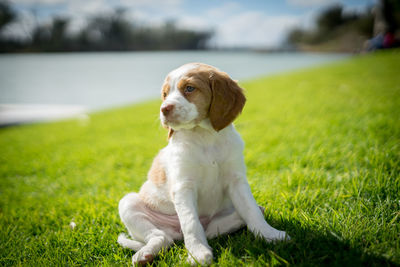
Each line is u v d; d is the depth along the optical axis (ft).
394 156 11.30
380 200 8.55
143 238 8.50
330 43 212.64
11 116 45.88
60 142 25.84
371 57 49.24
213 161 8.38
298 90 31.04
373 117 17.31
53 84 85.40
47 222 11.10
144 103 42.91
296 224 8.02
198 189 8.63
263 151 15.47
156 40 255.09
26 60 162.30
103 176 15.88
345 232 7.34
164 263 7.21
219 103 8.48
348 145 13.30
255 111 25.14
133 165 17.44
